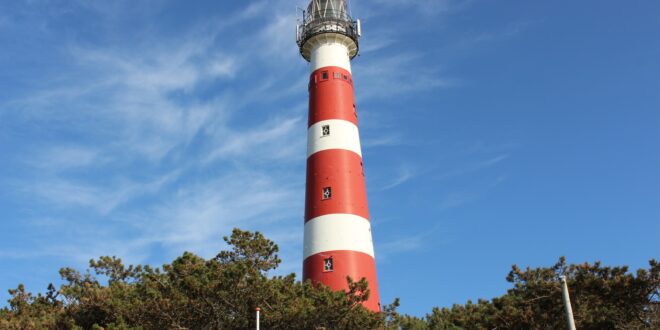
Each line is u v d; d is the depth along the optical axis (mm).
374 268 48344
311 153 51812
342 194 48969
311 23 57375
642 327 37250
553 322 38281
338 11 57656
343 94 53812
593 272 38625
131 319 35031
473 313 43281
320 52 55875
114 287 39719
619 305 37625
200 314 35906
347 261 46531
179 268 36750
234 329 35969
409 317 50031
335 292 37688
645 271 36188
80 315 39250
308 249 48250
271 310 35688
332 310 36062
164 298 34969
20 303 43188
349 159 50844
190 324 35938
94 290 39094
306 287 38562
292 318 35594
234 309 36031
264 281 36062
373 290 46875
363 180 51562
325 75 54500
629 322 37656
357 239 47781
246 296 35625
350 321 37062
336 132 51594
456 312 47156
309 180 50938
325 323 36469
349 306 36656
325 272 46469
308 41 56469
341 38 56344
